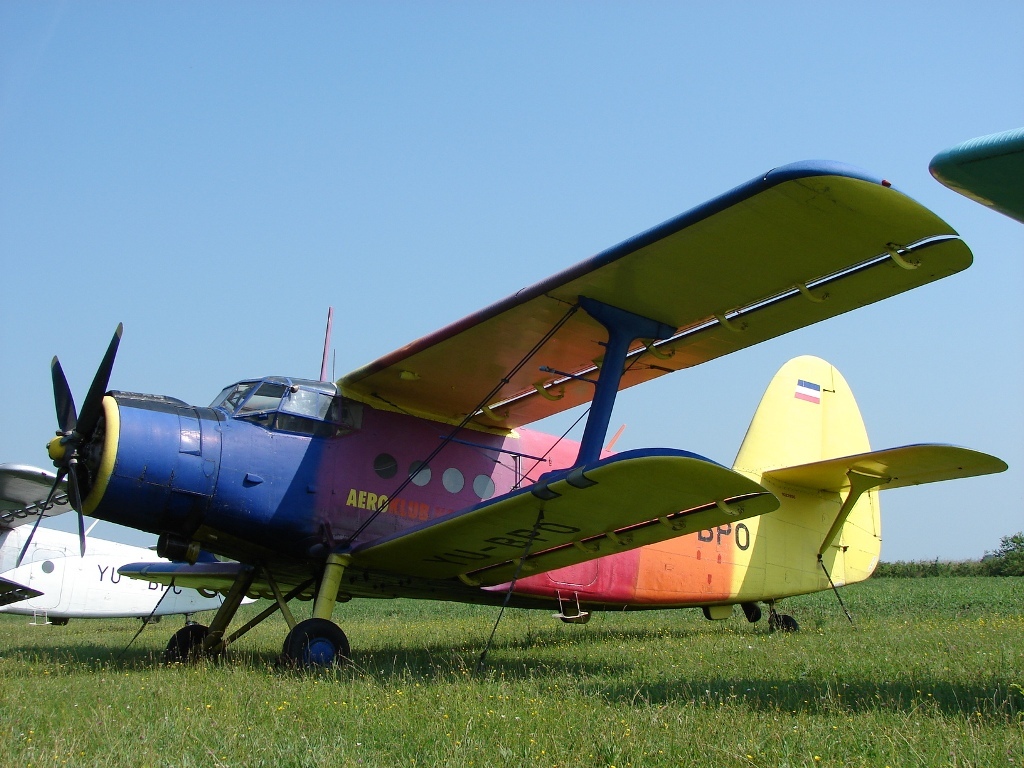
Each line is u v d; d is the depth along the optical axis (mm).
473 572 9328
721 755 4129
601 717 5027
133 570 12734
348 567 8945
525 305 8039
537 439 10734
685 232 6762
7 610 20219
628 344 8156
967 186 4215
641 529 8141
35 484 12188
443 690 6094
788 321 8219
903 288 7387
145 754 4105
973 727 4590
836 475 12727
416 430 9695
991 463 10688
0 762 3963
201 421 8312
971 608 16703
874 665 7180
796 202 6258
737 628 13156
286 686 6312
